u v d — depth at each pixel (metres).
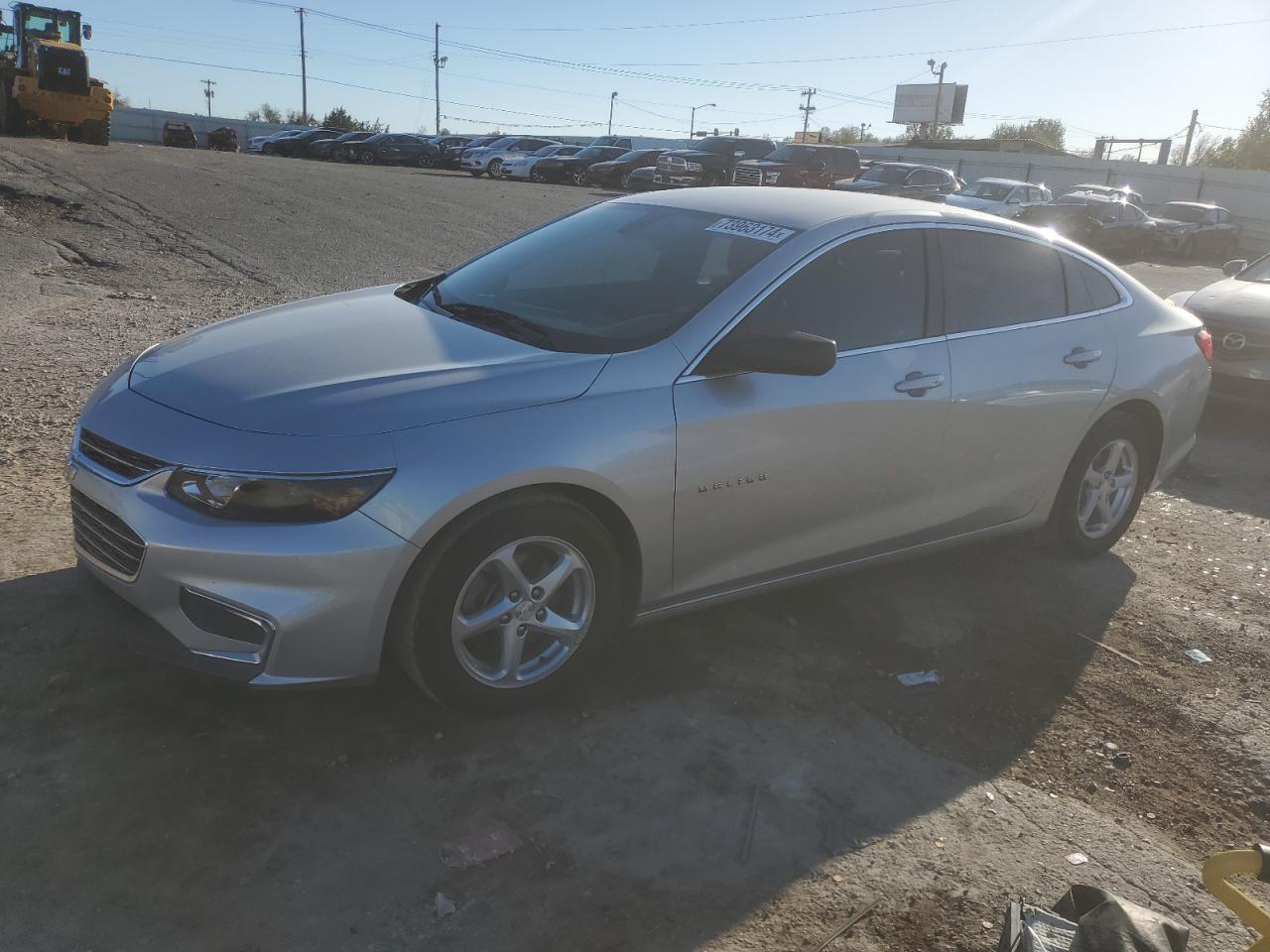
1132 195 28.39
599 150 33.56
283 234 13.99
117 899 2.40
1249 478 6.50
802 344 3.22
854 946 2.47
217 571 2.72
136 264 11.19
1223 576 4.91
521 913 2.46
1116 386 4.57
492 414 2.98
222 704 3.17
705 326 3.42
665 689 3.50
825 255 3.73
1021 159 42.72
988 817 3.01
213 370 3.21
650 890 2.58
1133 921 1.94
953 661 3.89
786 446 3.51
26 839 2.56
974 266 4.20
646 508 3.24
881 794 3.06
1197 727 3.60
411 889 2.51
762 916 2.54
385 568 2.79
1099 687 3.82
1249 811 3.19
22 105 25.83
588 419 3.10
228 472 2.75
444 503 2.83
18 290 9.36
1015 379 4.17
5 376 6.41
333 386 3.03
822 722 3.40
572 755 3.09
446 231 15.61
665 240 3.97
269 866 2.55
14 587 3.71
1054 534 4.80
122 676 3.25
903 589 4.48
